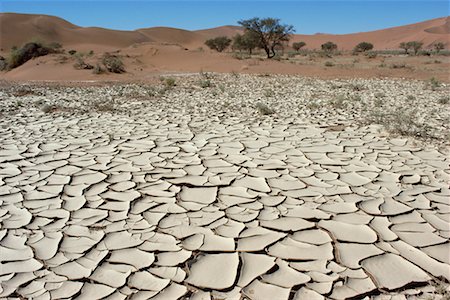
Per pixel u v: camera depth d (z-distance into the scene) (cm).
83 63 2578
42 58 2931
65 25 7669
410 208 438
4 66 3123
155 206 449
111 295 299
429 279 314
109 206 450
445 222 406
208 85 1745
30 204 455
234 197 471
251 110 1054
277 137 748
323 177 535
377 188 495
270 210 436
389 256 345
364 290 301
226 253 352
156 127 849
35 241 375
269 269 328
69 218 421
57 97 1391
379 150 656
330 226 398
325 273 322
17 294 300
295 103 1183
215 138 745
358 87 1617
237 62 2858
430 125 843
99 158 623
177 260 343
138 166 584
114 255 351
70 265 337
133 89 1652
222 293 301
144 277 321
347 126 838
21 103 1220
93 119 949
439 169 562
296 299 293
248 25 3544
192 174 549
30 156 636
